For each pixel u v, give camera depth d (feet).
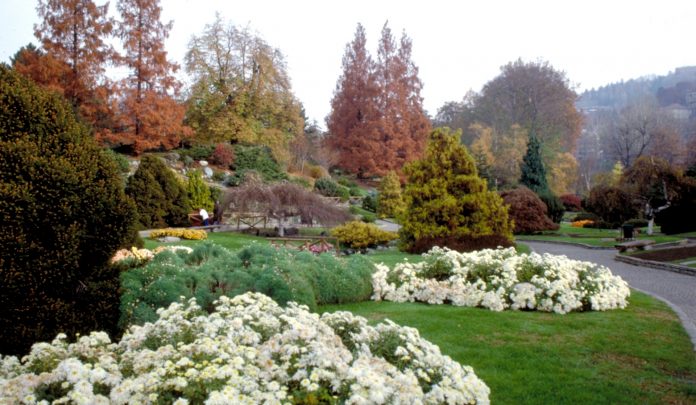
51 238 15.56
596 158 236.63
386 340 13.44
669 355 19.17
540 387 15.71
